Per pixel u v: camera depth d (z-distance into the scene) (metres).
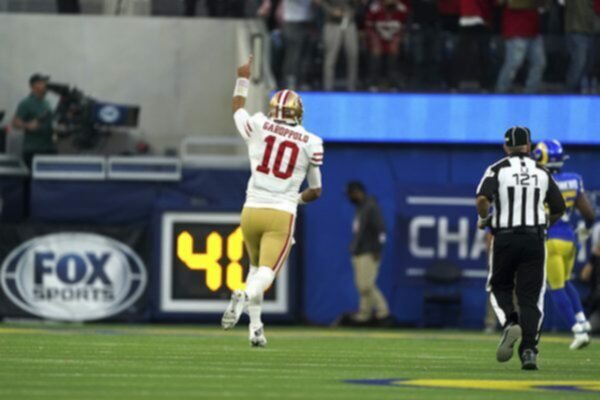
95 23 75.56
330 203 70.31
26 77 75.25
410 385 30.83
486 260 70.31
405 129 70.00
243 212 40.03
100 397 26.67
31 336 52.00
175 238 68.19
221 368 35.66
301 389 29.23
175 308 68.00
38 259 67.75
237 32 75.19
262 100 68.94
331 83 70.06
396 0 69.88
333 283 70.19
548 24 70.00
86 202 69.00
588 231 51.06
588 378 34.47
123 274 68.00
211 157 69.12
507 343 36.97
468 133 70.00
